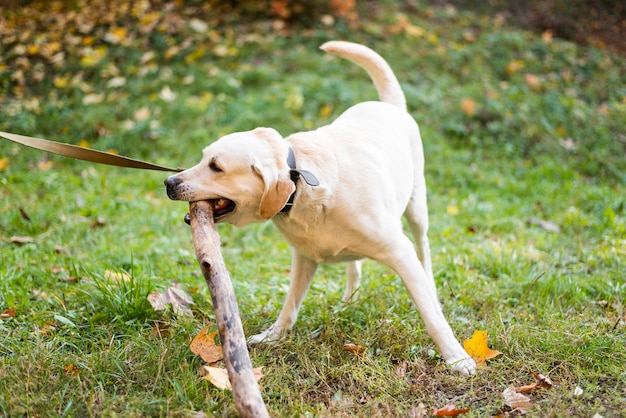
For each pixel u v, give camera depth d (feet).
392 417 9.18
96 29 28.78
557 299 12.96
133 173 20.92
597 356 10.67
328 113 23.24
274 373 10.18
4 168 20.52
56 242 15.94
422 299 10.45
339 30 28.48
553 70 28.68
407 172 11.71
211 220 9.60
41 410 8.97
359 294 13.08
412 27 29.17
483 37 30.22
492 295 13.28
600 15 35.65
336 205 10.19
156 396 9.39
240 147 9.70
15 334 11.05
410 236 17.26
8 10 30.14
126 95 24.66
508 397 9.55
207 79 25.35
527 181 21.43
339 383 10.16
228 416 8.96
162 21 29.04
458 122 24.03
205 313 12.12
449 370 10.34
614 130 25.03
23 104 24.03
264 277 14.83
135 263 14.75
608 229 17.40
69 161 21.62
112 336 10.86
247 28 28.81
